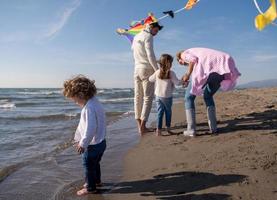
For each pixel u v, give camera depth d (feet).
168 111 19.63
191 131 18.11
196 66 17.71
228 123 20.88
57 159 16.49
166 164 13.58
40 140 23.09
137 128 25.02
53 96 136.46
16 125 32.63
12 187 12.53
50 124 32.71
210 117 18.19
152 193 10.85
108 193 11.35
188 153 14.71
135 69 21.24
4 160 17.31
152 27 20.71
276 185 10.36
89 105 11.85
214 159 13.32
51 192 11.84
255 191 10.03
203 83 17.30
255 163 12.34
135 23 24.23
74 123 32.83
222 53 17.61
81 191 11.51
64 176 13.64
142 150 16.52
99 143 11.78
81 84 11.86
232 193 10.03
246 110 27.04
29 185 12.67
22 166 15.53
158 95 19.45
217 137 17.13
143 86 20.99
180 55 18.85
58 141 22.47
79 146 11.50
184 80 18.34
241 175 11.30
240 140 15.89
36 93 177.06
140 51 20.76
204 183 11.04
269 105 29.60
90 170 11.58
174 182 11.50
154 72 20.80
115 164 14.53
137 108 21.56
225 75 17.72
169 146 16.47
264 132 17.11
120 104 63.57
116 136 21.50
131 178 12.54
